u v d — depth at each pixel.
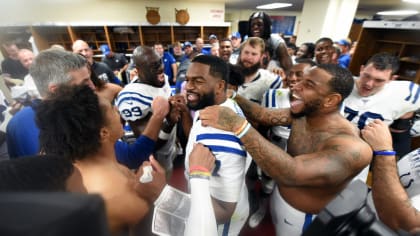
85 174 0.50
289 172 0.59
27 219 0.16
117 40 6.10
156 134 0.99
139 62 1.23
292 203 0.78
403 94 1.22
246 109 1.13
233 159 0.66
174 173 1.77
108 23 5.47
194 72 0.79
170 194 0.65
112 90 1.56
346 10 4.90
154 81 1.27
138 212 0.53
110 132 0.57
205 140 0.67
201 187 0.58
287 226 0.85
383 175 0.66
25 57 1.59
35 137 0.82
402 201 0.58
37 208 0.17
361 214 0.26
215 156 0.65
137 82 1.31
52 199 0.18
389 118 1.29
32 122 0.82
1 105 1.63
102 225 0.19
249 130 0.64
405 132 1.40
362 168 0.64
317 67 0.73
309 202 0.73
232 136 0.67
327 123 0.74
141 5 5.83
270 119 1.09
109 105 0.59
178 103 1.18
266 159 0.61
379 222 0.27
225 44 2.73
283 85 1.71
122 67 4.18
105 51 4.09
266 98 1.39
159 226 0.57
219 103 0.85
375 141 0.72
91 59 2.35
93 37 5.71
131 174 0.64
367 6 7.48
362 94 1.31
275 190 0.94
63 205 0.17
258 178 1.65
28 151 0.83
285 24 11.79
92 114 0.51
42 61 0.80
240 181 0.70
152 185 0.61
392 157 0.68
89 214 0.18
